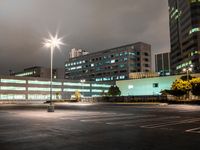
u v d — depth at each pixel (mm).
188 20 138250
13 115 27078
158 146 9461
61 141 10625
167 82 96000
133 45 179250
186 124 17031
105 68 188375
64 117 23688
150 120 20125
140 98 80312
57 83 141500
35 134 12672
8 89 123688
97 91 157625
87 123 17984
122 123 17938
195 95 65312
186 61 141375
